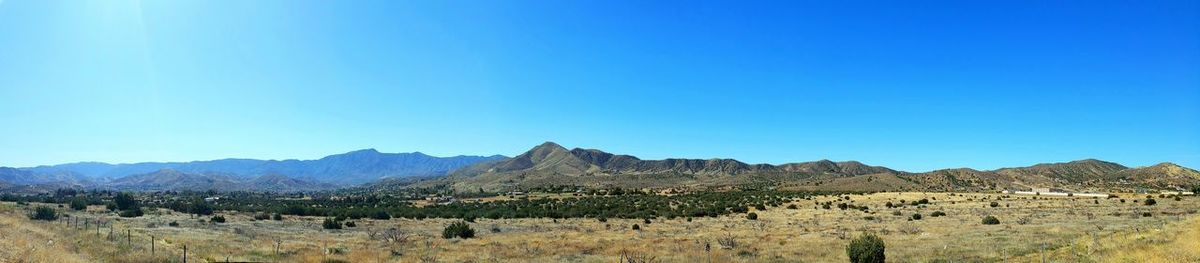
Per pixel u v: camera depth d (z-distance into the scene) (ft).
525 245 139.64
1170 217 166.20
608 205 364.38
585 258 114.01
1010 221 187.52
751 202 362.12
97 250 98.12
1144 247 84.89
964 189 564.30
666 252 122.01
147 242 119.55
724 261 105.50
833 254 110.01
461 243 149.38
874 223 204.54
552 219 285.64
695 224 230.27
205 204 311.47
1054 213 217.97
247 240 146.00
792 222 224.33
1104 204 257.96
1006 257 94.38
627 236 172.55
